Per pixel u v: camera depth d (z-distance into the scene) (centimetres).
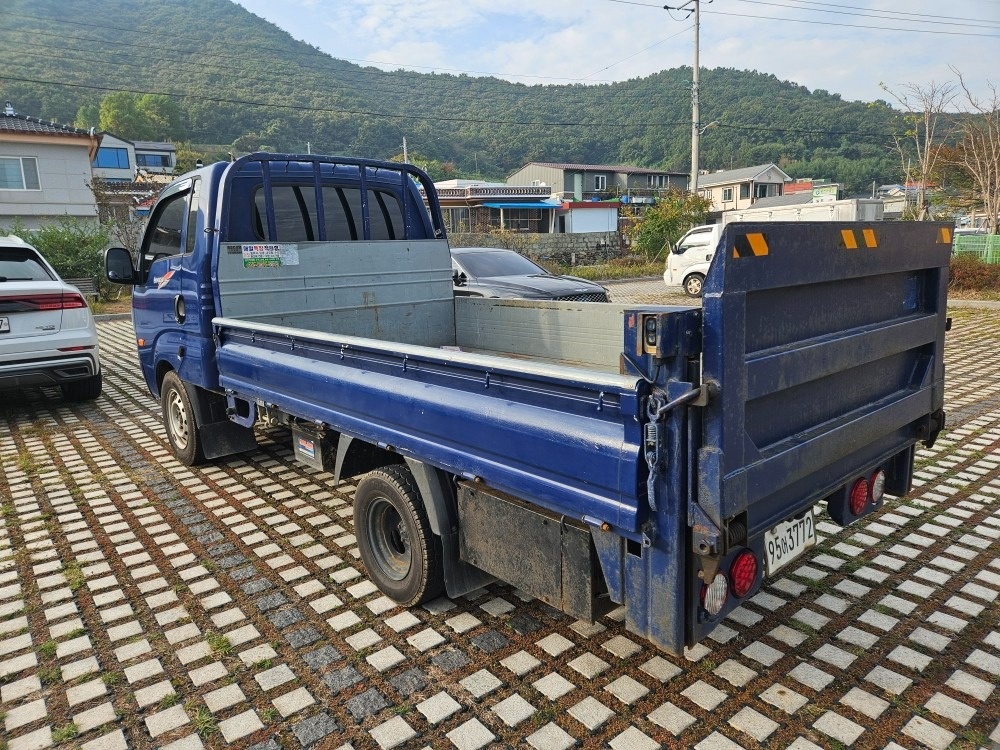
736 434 216
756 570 245
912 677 286
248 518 470
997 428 634
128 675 300
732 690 279
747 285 214
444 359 286
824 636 316
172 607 357
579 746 250
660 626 228
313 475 554
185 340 530
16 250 768
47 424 729
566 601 261
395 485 329
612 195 5400
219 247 474
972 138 2367
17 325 698
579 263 3144
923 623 326
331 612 348
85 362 739
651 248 3133
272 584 379
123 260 582
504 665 299
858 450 297
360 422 347
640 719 263
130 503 501
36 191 2373
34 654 318
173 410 583
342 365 360
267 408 454
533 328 509
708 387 204
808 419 266
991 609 338
